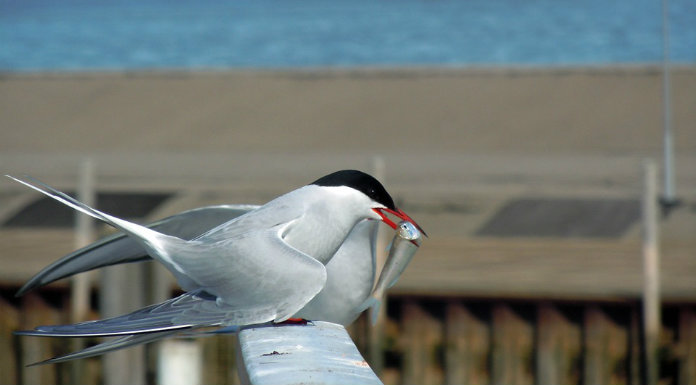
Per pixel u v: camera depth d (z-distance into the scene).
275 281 4.25
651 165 13.31
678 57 39.16
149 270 9.36
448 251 15.12
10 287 14.24
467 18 50.59
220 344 12.71
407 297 13.55
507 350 13.55
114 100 26.38
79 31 51.41
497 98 25.23
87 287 13.77
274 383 2.79
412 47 43.72
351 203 4.82
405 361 13.60
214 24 52.44
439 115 24.50
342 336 3.45
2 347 14.28
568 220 16.80
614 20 47.72
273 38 47.59
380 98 25.73
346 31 48.16
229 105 25.86
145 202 18.08
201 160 21.66
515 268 14.17
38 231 16.53
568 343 13.50
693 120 23.09
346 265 4.94
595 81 25.61
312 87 26.75
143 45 47.12
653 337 13.12
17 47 46.97
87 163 14.79
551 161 20.80
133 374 10.02
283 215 4.68
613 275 13.84
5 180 19.67
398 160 21.25
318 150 22.58
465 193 18.14
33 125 24.66
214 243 4.45
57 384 14.06
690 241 15.52
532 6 53.34
